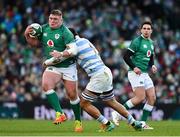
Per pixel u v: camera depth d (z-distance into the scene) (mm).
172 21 91250
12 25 83250
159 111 64188
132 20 87250
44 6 86938
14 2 87062
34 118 64250
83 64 37438
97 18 86000
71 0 88375
